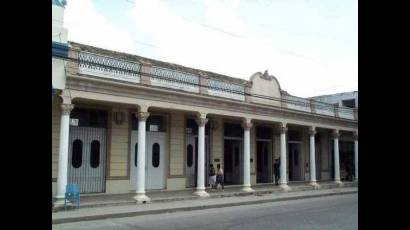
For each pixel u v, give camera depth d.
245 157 21.45
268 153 25.94
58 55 14.49
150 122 19.44
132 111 18.53
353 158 33.38
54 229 10.92
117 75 16.33
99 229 10.95
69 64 14.93
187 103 18.73
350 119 29.45
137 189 16.58
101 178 17.44
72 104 14.95
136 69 17.02
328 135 31.25
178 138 20.41
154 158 19.47
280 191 22.80
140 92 16.95
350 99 36.09
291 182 27.05
